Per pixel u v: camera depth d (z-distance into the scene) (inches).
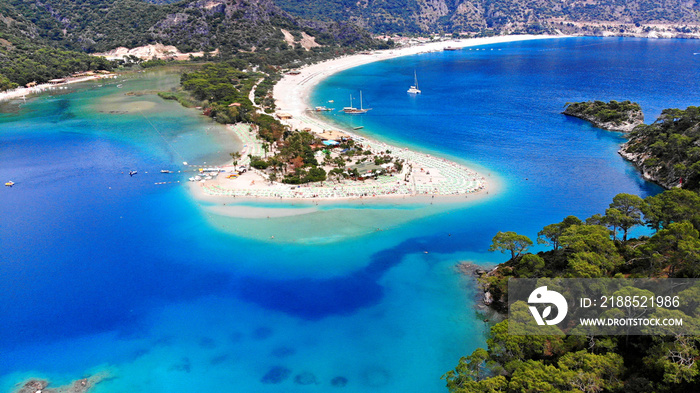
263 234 4375.0
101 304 3496.6
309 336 3127.5
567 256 3238.2
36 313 3405.5
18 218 4808.1
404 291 3560.5
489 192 5270.7
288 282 3690.9
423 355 2940.5
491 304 3363.7
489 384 2217.0
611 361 2315.5
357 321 3257.9
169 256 4079.7
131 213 4879.4
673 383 2175.2
